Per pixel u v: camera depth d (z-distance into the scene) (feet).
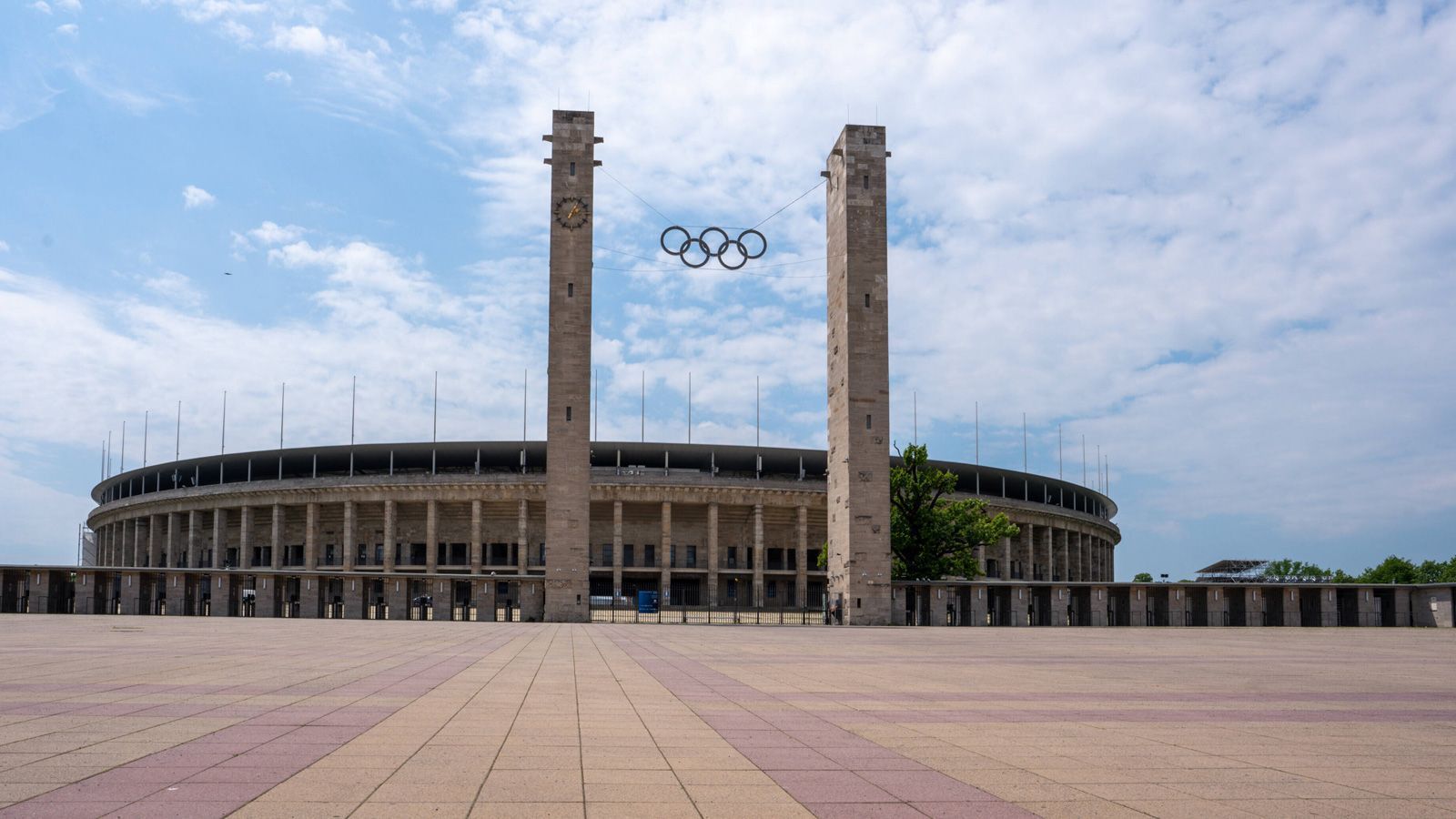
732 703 64.69
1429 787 38.65
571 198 250.57
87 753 42.39
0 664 85.51
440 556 394.11
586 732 50.62
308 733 48.44
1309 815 33.96
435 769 40.04
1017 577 443.73
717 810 33.91
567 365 245.45
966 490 441.68
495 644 131.03
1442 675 92.02
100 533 521.24
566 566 239.09
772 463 420.77
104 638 127.44
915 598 259.39
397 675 80.18
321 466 423.64
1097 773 41.01
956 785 38.27
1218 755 45.34
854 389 253.44
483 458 409.90
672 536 397.19
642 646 134.21
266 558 409.90
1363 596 253.24
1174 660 113.09
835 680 82.84
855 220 259.19
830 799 35.76
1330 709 63.72
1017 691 74.33
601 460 413.59
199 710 56.44
